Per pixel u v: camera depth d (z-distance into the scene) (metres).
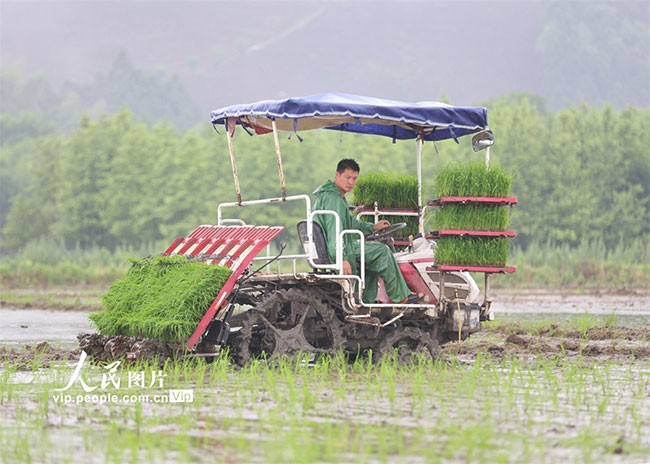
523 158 179.00
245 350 32.53
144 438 22.17
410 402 26.58
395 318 33.75
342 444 21.52
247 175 182.75
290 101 32.00
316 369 32.06
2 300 78.31
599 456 21.03
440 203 33.69
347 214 34.00
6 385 29.84
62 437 22.70
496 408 25.92
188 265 33.09
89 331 52.00
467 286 34.59
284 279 33.56
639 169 182.50
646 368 34.53
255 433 22.78
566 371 32.88
